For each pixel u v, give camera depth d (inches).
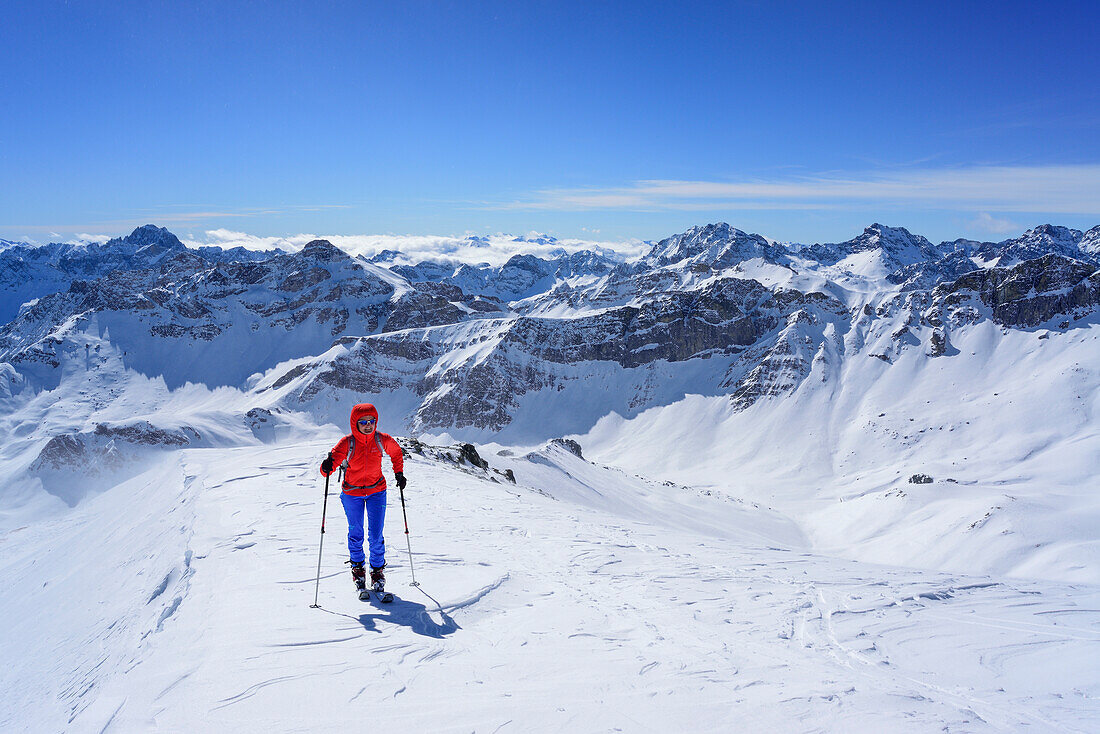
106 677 286.2
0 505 6663.4
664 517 3971.5
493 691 201.3
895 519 5152.6
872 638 280.8
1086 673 232.2
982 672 238.1
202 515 577.9
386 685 203.5
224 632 255.9
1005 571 3671.3
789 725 181.3
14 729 313.3
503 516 632.4
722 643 262.8
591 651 243.0
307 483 727.1
